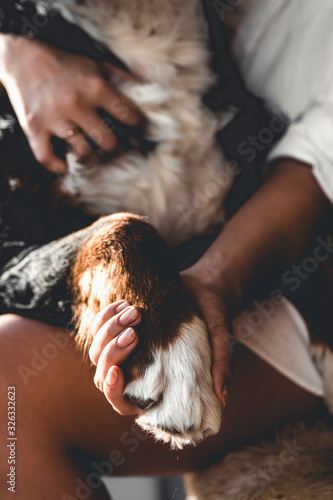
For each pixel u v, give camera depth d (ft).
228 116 5.30
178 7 5.07
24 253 4.56
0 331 4.08
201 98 5.22
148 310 3.48
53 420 3.98
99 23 4.99
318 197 4.72
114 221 4.14
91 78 4.86
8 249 4.77
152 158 5.14
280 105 5.58
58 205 5.02
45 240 4.91
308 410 4.62
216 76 5.31
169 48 5.08
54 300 4.14
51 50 4.99
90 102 4.86
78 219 5.10
